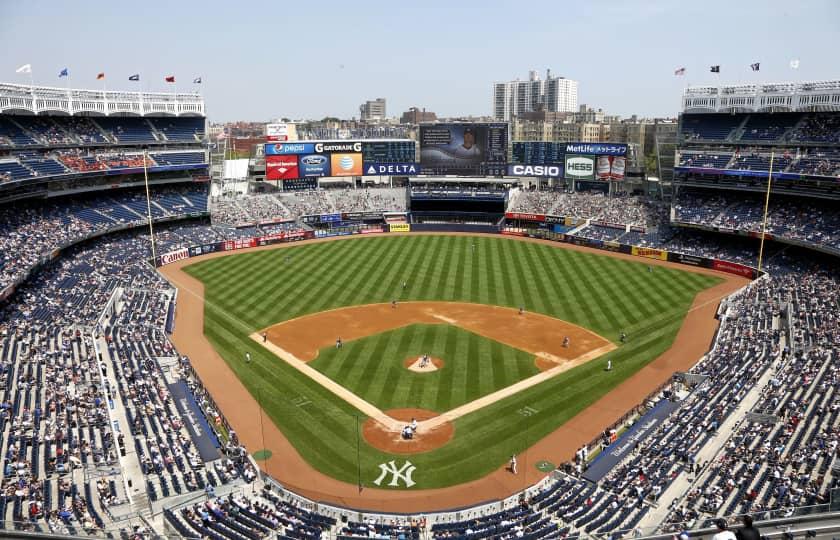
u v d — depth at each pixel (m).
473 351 53.41
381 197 116.75
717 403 41.19
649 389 46.09
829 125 84.88
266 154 110.75
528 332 58.09
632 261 86.69
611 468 34.75
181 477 33.22
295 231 103.44
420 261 86.75
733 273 79.19
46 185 80.75
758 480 30.83
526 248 95.50
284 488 34.00
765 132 90.56
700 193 95.25
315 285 74.56
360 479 35.38
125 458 34.41
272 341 56.22
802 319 54.84
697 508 29.11
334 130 199.12
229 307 66.31
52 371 44.06
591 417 42.06
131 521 28.36
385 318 62.22
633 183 118.12
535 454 37.69
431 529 29.36
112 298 62.41
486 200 110.25
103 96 93.62
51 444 34.72
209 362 51.59
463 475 35.72
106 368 46.03
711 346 54.25
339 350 53.84
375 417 42.31
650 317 62.34
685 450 35.31
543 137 199.00
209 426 39.44
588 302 67.44
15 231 73.75
